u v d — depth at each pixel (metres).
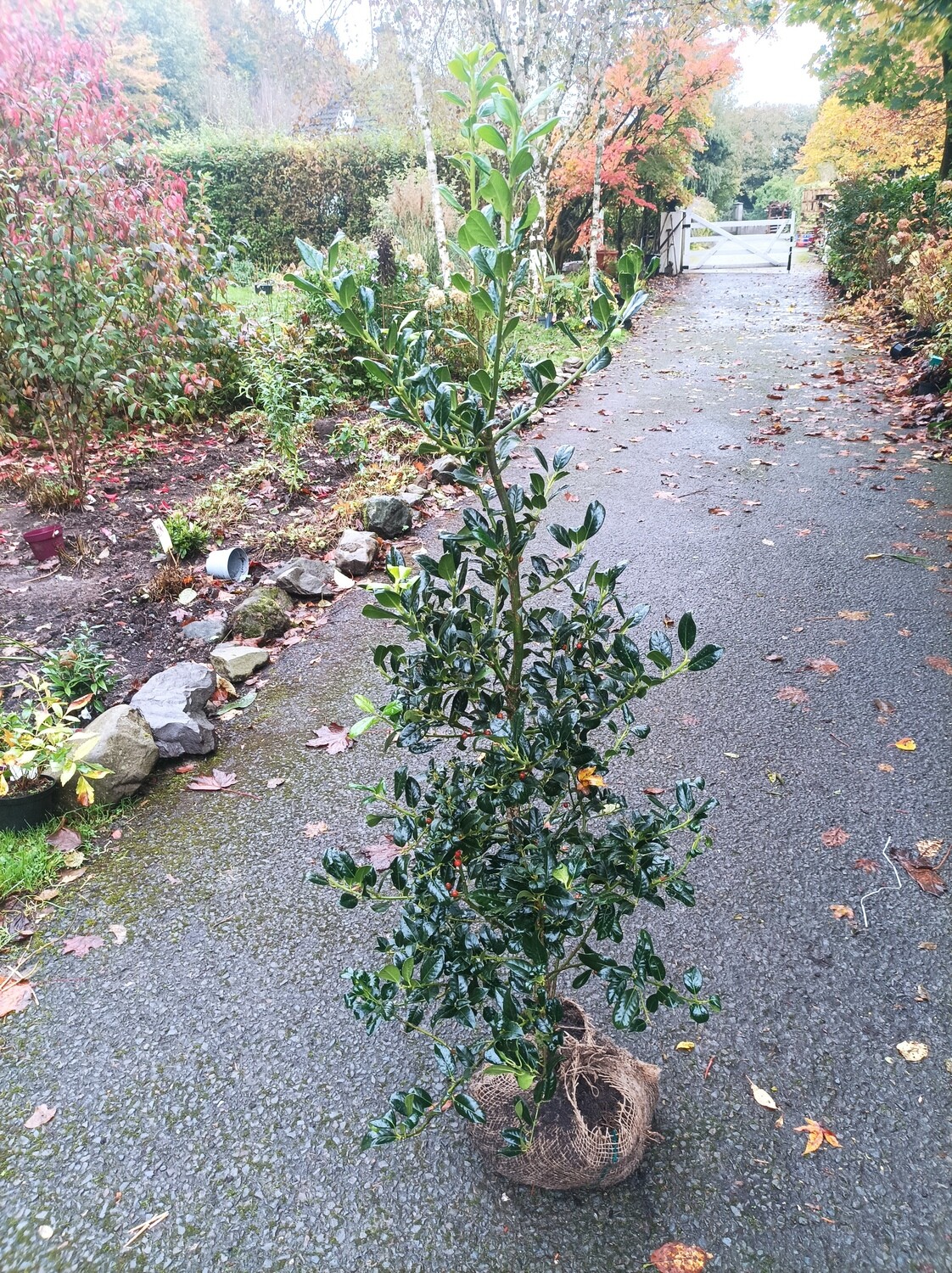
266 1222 1.58
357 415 7.00
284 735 3.17
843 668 3.27
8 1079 1.90
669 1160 1.63
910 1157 1.62
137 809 2.83
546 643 1.52
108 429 6.51
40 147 5.83
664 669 1.33
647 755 2.86
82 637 3.56
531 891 1.30
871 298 10.63
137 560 4.70
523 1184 1.60
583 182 12.95
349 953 2.19
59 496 5.33
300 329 7.40
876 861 2.35
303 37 16.45
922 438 5.82
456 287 1.16
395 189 12.19
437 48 10.99
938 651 3.32
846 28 7.52
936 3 6.63
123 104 6.73
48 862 2.55
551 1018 1.37
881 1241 1.48
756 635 3.56
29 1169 1.70
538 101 1.12
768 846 2.43
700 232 25.17
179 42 19.02
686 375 8.36
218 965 2.18
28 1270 1.52
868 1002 1.94
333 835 2.62
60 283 5.59
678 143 15.66
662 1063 1.83
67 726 3.03
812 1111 1.71
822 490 5.11
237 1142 1.73
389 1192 1.61
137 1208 1.62
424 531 4.93
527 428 6.85
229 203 14.62
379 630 3.88
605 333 1.23
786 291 13.63
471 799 1.45
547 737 1.31
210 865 2.54
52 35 6.89
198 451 6.45
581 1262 1.47
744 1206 1.55
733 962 2.07
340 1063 1.89
